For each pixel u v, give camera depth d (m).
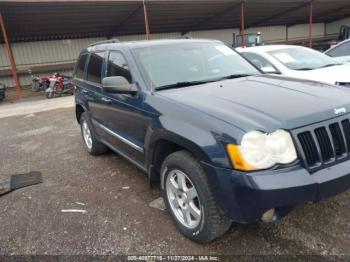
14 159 5.38
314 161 2.26
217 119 2.33
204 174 2.39
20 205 3.61
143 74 3.25
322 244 2.54
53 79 14.48
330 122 2.37
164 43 3.78
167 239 2.76
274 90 2.84
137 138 3.33
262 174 2.12
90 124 4.82
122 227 3.00
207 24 22.58
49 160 5.16
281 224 2.84
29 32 17.27
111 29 19.75
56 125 7.95
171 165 2.69
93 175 4.34
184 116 2.54
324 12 25.59
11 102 13.98
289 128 2.22
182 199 2.72
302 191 2.12
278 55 6.21
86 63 4.87
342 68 5.80
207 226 2.43
